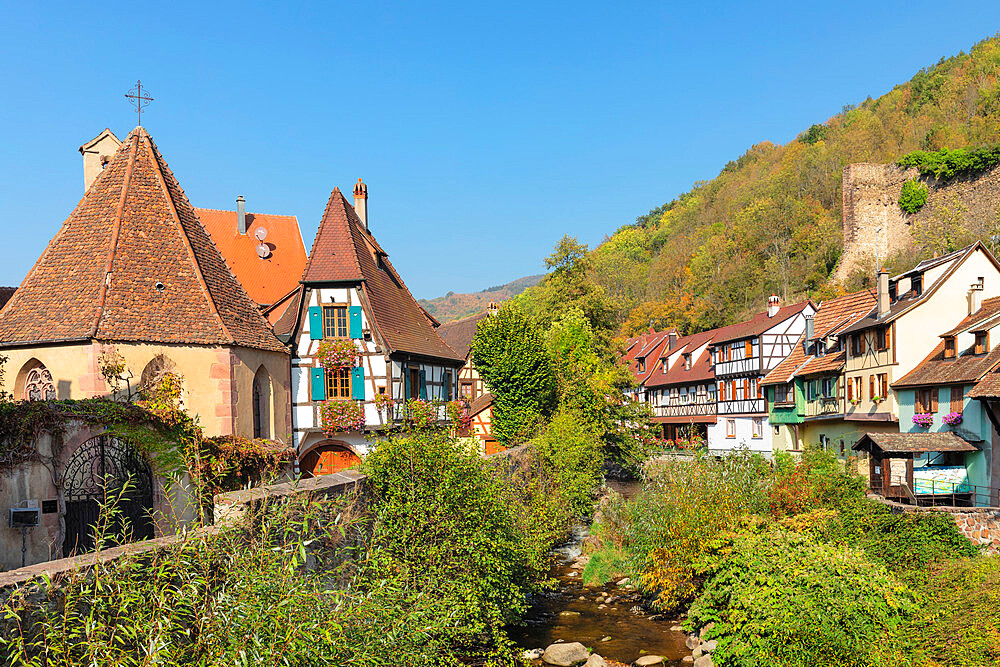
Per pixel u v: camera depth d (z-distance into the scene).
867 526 16.16
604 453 34.62
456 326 60.09
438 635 11.27
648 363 60.59
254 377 21.52
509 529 15.25
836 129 95.94
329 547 11.16
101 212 20.36
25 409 14.17
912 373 26.67
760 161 109.38
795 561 13.85
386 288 31.09
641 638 15.80
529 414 30.67
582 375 33.91
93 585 6.48
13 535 13.89
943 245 57.69
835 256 70.00
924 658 11.40
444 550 12.60
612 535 22.59
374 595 8.25
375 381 26.58
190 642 6.36
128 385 18.27
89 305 18.48
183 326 19.47
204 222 34.28
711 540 16.20
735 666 13.20
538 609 17.94
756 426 41.72
